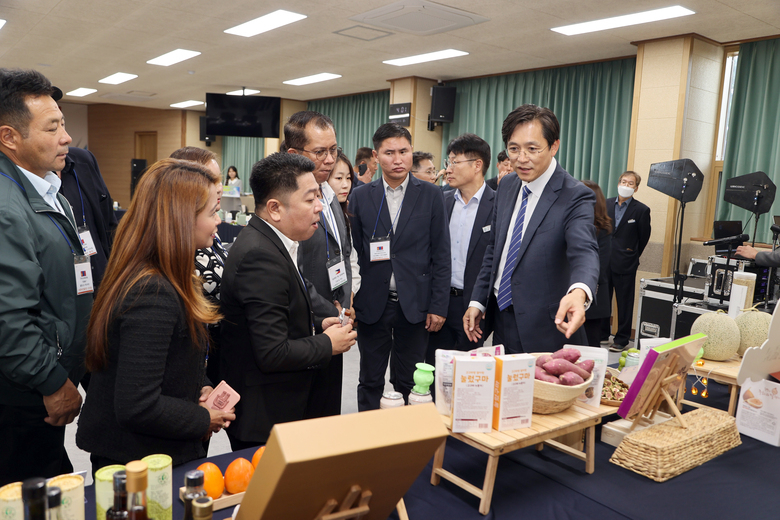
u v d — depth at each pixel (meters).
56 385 1.38
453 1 4.37
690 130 5.10
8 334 1.29
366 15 4.83
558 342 1.76
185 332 1.18
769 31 4.70
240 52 6.53
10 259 1.32
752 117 5.00
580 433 1.49
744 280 2.00
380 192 2.54
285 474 0.67
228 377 1.52
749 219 5.06
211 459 1.26
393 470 0.78
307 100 10.14
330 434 0.71
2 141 1.44
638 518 1.16
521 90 6.84
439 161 7.80
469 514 1.18
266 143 10.98
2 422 1.50
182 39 6.02
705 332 1.79
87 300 1.65
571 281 1.56
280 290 1.42
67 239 1.57
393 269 2.50
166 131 12.53
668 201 5.12
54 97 1.57
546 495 1.25
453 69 6.89
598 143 6.16
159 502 0.94
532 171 1.72
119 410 1.10
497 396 1.20
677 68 4.98
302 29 5.40
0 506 0.76
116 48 6.57
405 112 7.57
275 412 1.50
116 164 13.48
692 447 1.40
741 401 1.64
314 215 1.47
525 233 1.77
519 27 4.98
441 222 2.55
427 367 1.30
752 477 1.36
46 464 1.60
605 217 3.46
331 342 1.50
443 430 0.79
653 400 1.49
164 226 1.15
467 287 2.75
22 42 6.39
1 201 1.37
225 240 7.25
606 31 4.97
